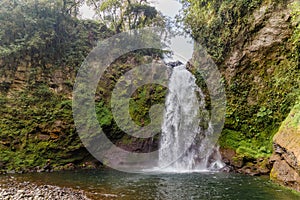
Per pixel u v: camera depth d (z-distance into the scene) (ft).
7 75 38.63
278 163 31.48
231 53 43.75
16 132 36.70
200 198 24.59
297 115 30.27
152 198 24.38
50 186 27.73
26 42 40.37
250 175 36.22
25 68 40.29
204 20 49.29
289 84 36.52
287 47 37.40
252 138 39.73
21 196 23.62
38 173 35.40
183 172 39.52
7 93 38.11
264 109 38.78
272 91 38.45
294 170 27.22
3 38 39.52
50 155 38.47
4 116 36.68
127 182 31.27
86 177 33.86
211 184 30.55
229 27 44.21
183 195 25.63
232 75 43.16
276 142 31.37
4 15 40.04
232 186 29.48
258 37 40.60
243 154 38.93
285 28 37.86
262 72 39.99
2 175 32.96
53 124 39.32
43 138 38.32
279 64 38.22
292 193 25.76
